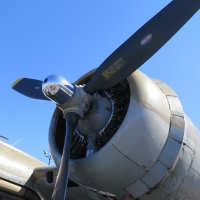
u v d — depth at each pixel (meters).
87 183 3.94
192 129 4.27
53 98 3.92
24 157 6.30
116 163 3.63
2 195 5.54
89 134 4.16
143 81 3.92
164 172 3.76
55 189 3.52
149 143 3.64
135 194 3.88
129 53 3.92
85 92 4.07
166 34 3.81
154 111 3.74
